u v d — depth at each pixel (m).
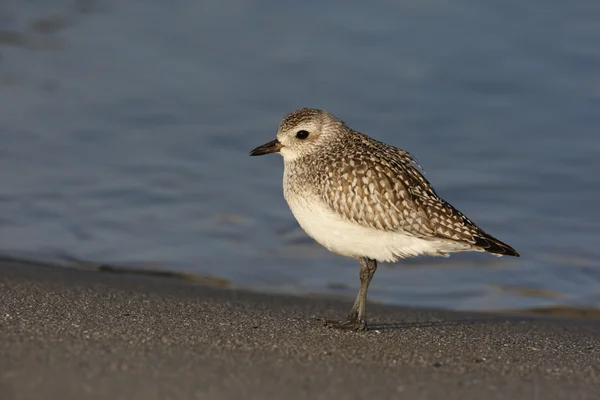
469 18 30.55
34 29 29.55
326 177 12.73
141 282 15.68
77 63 27.30
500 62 27.64
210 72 27.14
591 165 21.67
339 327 12.93
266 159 22.06
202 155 22.08
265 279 16.75
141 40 29.25
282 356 11.32
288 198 13.45
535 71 27.00
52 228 18.30
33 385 9.75
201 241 18.16
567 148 22.59
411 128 23.67
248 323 12.97
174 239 18.19
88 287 14.80
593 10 30.66
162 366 10.56
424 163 21.83
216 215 19.34
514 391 10.52
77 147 22.20
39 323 12.02
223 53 28.44
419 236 12.47
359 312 13.16
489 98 25.50
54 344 11.07
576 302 16.03
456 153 22.39
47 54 27.81
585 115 24.42
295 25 30.55
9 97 24.64
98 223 18.64
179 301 14.29
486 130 23.58
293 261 17.55
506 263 17.53
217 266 17.16
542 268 17.30
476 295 16.33
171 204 19.69
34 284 14.66
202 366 10.68
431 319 14.38
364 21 30.61
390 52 28.48
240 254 17.75
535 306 15.91
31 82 25.73
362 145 13.23
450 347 12.34
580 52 27.94
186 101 25.03
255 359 11.10
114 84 26.03
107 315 12.80
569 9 30.77
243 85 26.19
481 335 13.23
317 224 12.98
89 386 9.83
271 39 29.59
